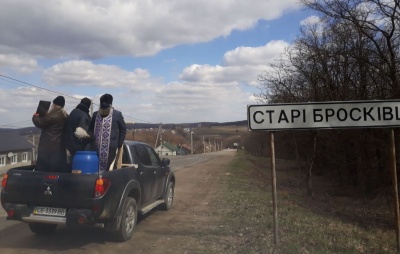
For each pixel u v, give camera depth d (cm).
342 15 1395
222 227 753
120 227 628
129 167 684
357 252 579
